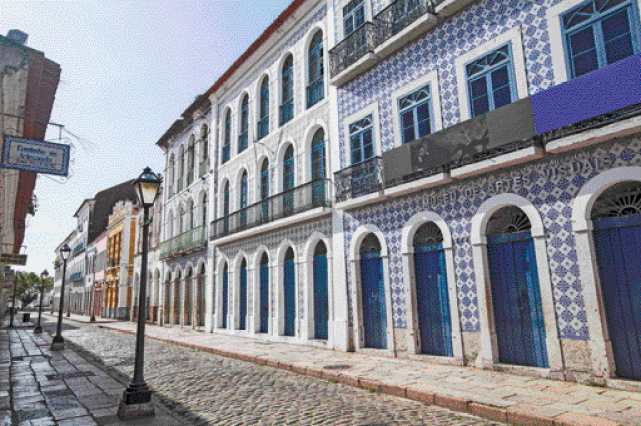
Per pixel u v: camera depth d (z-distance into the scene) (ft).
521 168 22.88
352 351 33.14
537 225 21.94
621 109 18.28
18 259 60.85
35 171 24.06
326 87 38.91
